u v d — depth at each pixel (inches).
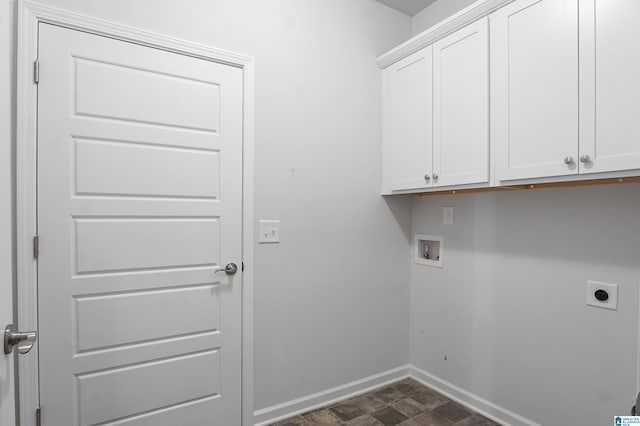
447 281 92.2
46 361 57.1
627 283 60.6
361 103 92.8
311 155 84.6
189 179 69.2
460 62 74.5
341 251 89.6
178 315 68.4
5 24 32.4
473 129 71.8
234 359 74.4
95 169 60.6
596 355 64.4
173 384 68.1
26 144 55.1
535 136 61.6
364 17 93.8
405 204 101.7
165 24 66.7
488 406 81.8
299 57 82.7
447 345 92.0
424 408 85.3
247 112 75.2
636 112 50.0
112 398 62.6
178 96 67.9
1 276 31.0
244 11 75.4
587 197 66.1
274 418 79.6
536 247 73.7
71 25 58.5
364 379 93.8
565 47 57.6
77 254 59.4
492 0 67.1
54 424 57.7
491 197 82.4
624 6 51.1
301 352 83.6
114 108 62.1
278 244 80.1
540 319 72.8
